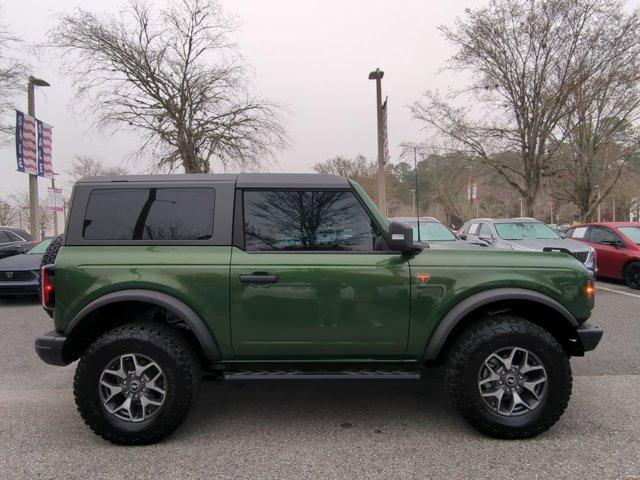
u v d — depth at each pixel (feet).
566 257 11.93
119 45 59.82
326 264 11.22
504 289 11.30
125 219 11.50
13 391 14.92
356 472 9.77
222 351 11.28
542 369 10.93
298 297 11.16
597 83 46.55
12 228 44.86
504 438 11.07
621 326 22.29
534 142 48.75
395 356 11.45
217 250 11.30
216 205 11.55
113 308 11.65
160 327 11.25
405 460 10.23
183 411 10.96
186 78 61.21
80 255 11.18
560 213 183.42
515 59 47.16
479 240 35.81
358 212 11.73
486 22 46.96
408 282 11.21
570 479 9.39
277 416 12.71
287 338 11.23
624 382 14.90
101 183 11.73
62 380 16.02
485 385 11.14
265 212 11.62
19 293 29.40
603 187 67.67
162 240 11.37
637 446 10.70
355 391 14.62
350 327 11.22
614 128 55.42
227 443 11.12
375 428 11.89
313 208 11.71
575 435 11.27
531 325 11.08
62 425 12.26
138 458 10.43
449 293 11.21
